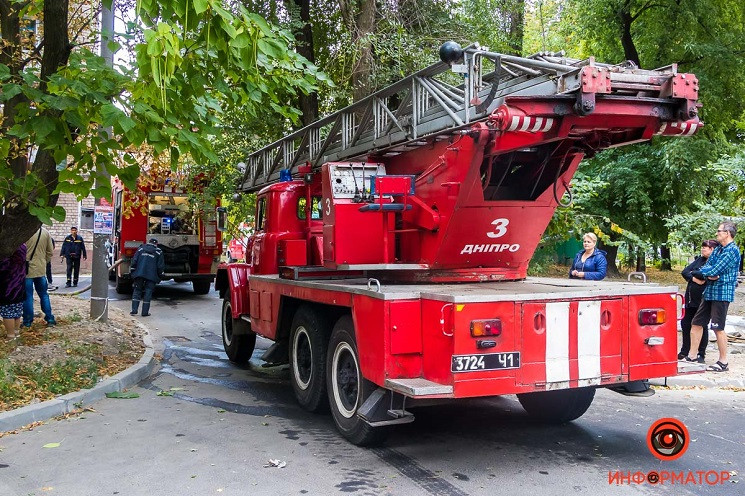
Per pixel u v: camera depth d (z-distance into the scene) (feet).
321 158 26.68
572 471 15.88
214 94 23.73
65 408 21.20
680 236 42.11
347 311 19.31
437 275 20.15
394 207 19.70
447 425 20.29
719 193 61.05
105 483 14.85
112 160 21.26
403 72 41.65
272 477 15.31
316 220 27.58
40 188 22.24
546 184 19.53
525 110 15.10
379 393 16.53
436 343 15.43
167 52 14.90
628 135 17.20
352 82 43.83
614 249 70.38
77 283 64.13
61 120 19.21
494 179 19.70
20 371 23.25
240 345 30.32
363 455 17.10
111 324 36.29
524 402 21.49
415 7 43.86
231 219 56.39
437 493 14.33
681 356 30.86
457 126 17.98
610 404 23.20
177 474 15.48
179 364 30.55
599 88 14.73
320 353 20.67
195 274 57.67
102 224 35.14
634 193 60.85
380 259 20.98
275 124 46.78
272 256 27.50
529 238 20.39
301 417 21.20
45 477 15.23
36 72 23.32
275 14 45.03
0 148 22.15
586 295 16.19
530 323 15.49
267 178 33.68
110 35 21.67
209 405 22.68
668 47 62.85
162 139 18.78
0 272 27.43
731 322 40.34
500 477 15.42
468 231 19.29
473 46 17.56
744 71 60.90
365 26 41.91
